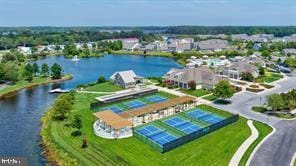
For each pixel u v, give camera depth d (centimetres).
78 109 7662
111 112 6612
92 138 5803
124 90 9612
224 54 18688
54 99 9156
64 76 12556
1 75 11012
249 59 14362
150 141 5422
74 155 5109
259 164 4641
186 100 7500
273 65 14138
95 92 9469
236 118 6619
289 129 6097
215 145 5394
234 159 4834
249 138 5659
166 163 4762
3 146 5691
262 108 7519
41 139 6022
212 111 7381
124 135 5869
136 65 16188
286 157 4859
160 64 16538
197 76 9756
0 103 8744
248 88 9606
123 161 4850
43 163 5059
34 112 7844
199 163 4744
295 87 9806
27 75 11656
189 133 5984
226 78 10669
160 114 7138
